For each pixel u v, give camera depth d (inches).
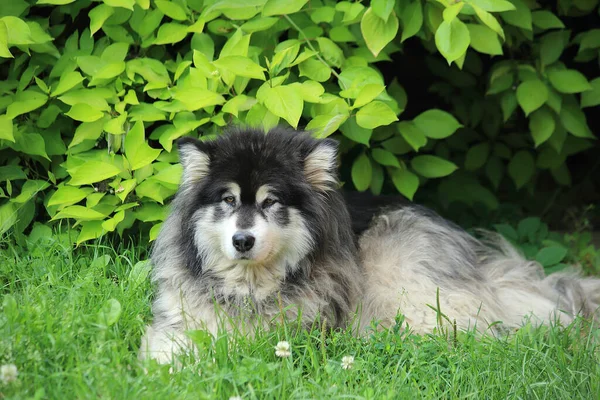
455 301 164.9
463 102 247.3
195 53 174.7
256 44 188.7
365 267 171.6
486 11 172.4
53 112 186.2
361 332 160.9
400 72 262.4
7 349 121.8
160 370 126.0
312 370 137.7
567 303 181.5
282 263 155.8
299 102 164.6
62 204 178.5
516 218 250.4
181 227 157.6
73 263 172.2
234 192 150.9
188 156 154.0
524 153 244.1
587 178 275.7
